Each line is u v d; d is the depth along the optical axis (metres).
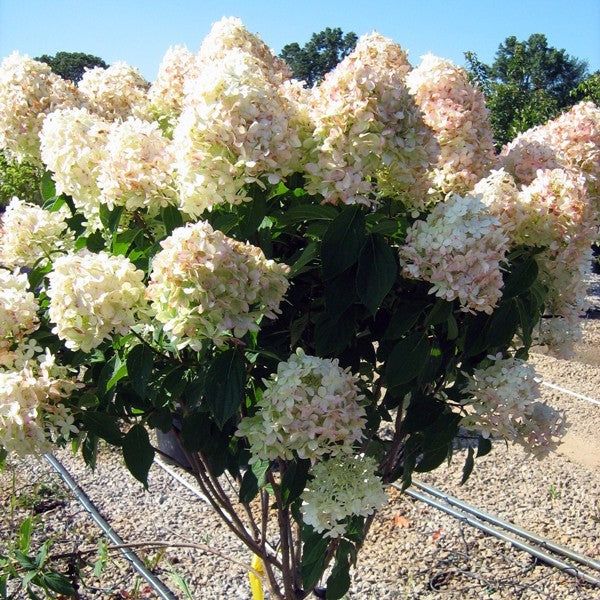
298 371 1.54
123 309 1.49
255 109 1.50
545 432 2.04
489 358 1.87
